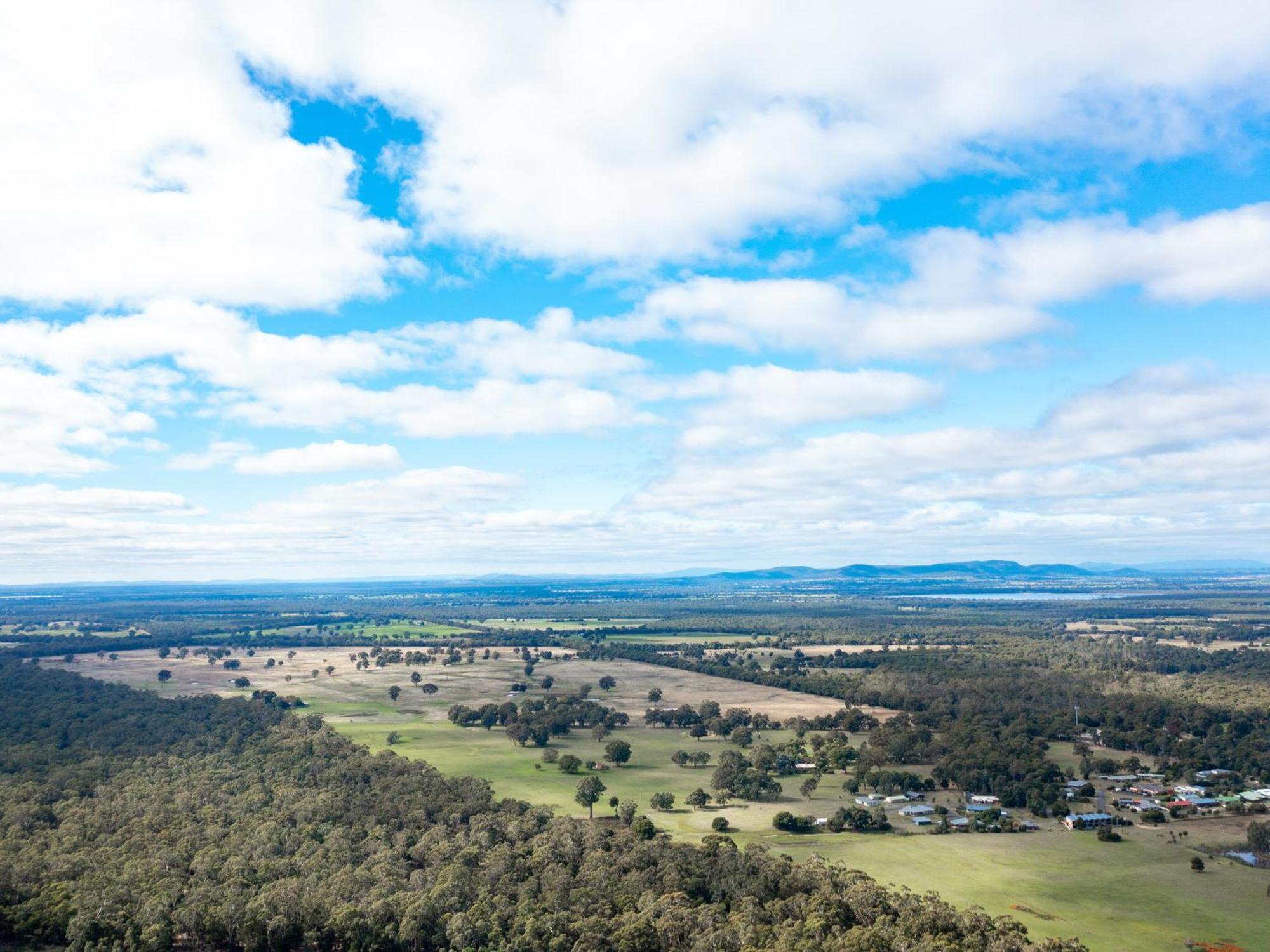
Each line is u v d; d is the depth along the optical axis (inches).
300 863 5531.5
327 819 6446.9
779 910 4692.4
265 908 4744.1
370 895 4921.3
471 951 4394.7
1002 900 5344.5
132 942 4576.8
